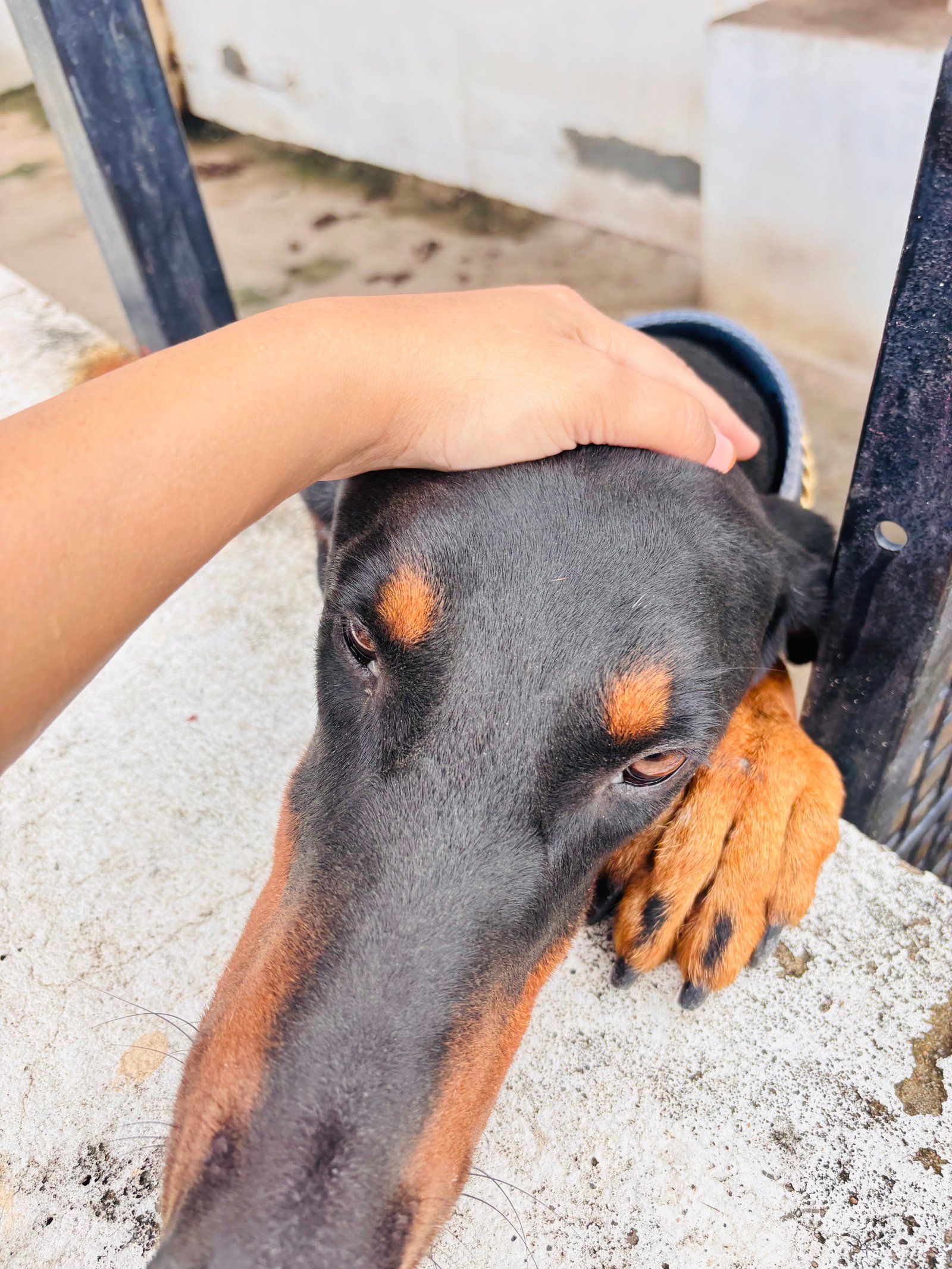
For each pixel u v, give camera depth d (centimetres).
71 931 28
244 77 104
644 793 25
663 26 70
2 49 119
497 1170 23
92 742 33
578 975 27
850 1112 24
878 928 27
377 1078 19
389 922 21
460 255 84
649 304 75
